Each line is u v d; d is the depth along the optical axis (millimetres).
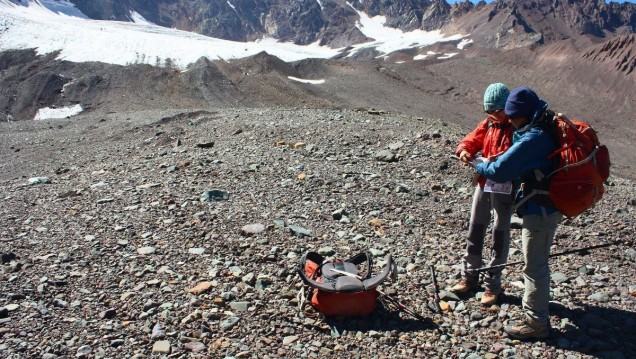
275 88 105438
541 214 5234
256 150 14133
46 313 5953
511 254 7703
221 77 108125
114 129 27984
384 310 6156
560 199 5074
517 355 5312
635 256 7672
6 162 22344
